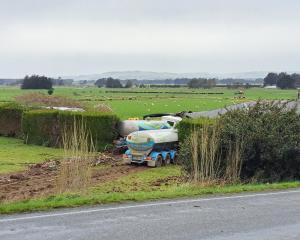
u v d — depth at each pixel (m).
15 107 34.91
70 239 7.87
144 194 12.06
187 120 24.28
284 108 17.92
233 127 16.17
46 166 22.36
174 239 8.02
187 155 16.41
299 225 9.20
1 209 9.94
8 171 21.16
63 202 10.77
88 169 14.26
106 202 11.05
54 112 30.36
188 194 12.32
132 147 23.48
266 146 15.98
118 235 8.17
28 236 8.01
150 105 79.62
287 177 16.31
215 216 9.77
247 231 8.68
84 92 158.38
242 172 16.42
